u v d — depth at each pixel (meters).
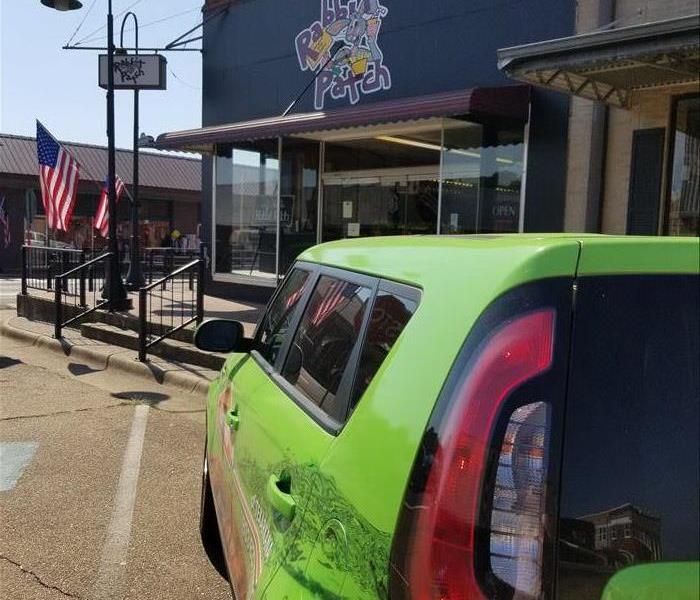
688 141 7.57
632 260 1.43
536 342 1.37
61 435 6.00
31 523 4.20
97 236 29.44
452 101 8.20
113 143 11.40
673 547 1.28
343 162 12.41
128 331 10.02
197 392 7.64
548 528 1.29
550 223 8.77
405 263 1.96
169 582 3.55
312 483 1.82
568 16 8.48
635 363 1.37
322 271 2.75
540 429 1.33
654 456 1.32
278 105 12.70
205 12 14.09
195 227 34.41
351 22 11.22
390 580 1.40
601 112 8.16
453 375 1.44
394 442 1.52
